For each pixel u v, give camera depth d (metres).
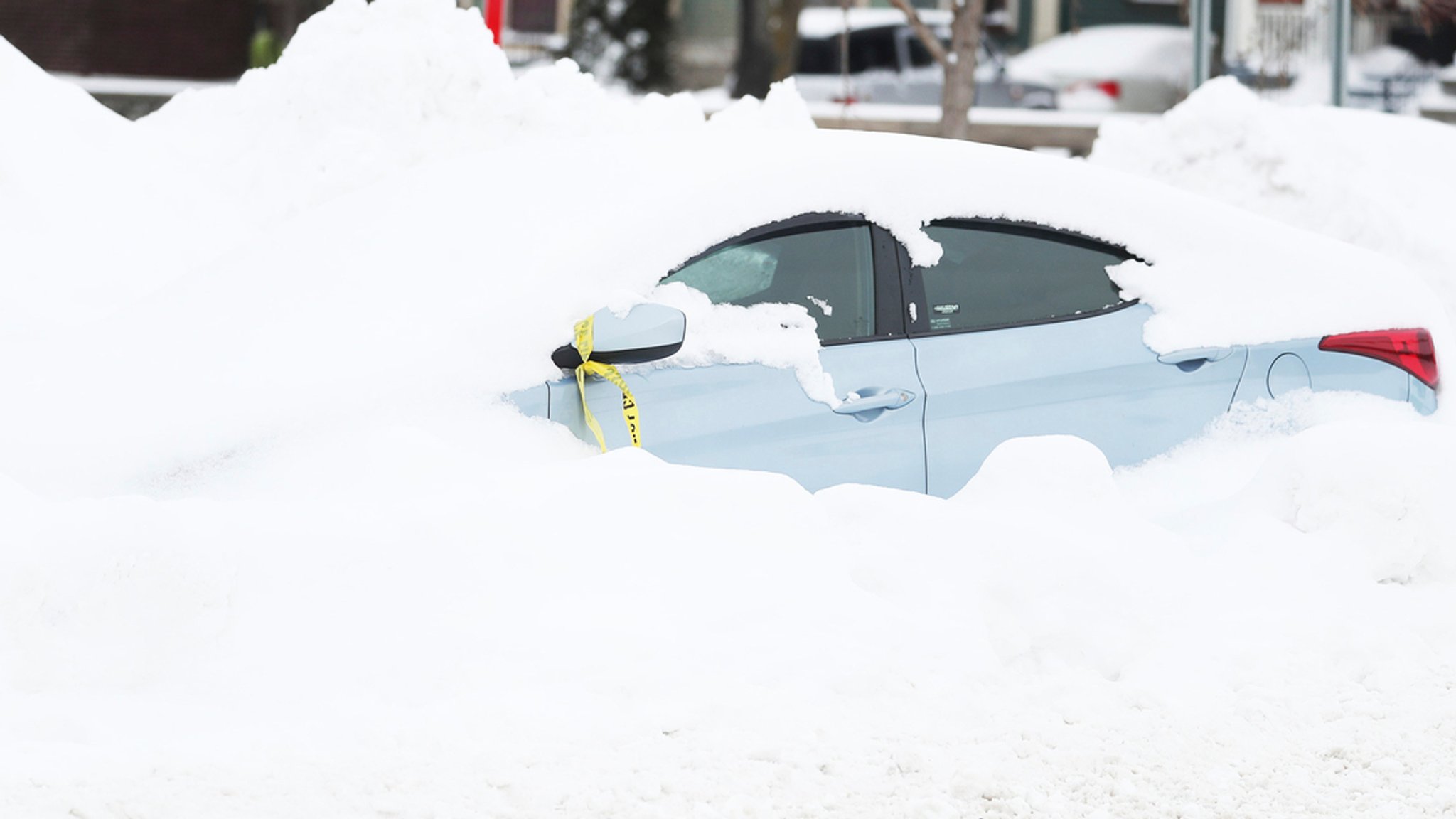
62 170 15.59
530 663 7.47
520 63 56.19
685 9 58.00
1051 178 10.31
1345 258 10.76
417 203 10.37
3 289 13.75
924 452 9.53
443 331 8.98
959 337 9.78
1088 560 8.38
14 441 8.69
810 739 7.23
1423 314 10.76
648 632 7.67
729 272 9.48
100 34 55.41
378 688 7.36
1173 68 43.69
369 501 8.18
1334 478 9.36
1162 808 6.96
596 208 9.72
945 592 8.24
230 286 10.02
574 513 8.06
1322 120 19.27
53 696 7.22
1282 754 7.51
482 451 8.62
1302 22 43.03
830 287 9.66
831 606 8.00
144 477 8.52
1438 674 8.36
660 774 6.91
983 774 6.98
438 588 7.70
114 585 7.45
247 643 7.45
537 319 9.04
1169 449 10.03
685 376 9.15
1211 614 8.59
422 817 6.51
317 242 10.27
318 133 17.09
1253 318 10.30
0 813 6.30
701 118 17.69
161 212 15.98
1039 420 9.79
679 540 8.12
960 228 10.02
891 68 44.38
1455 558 9.23
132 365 9.34
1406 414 10.45
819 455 9.33
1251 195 18.84
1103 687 7.97
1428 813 7.01
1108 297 10.24
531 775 6.83
